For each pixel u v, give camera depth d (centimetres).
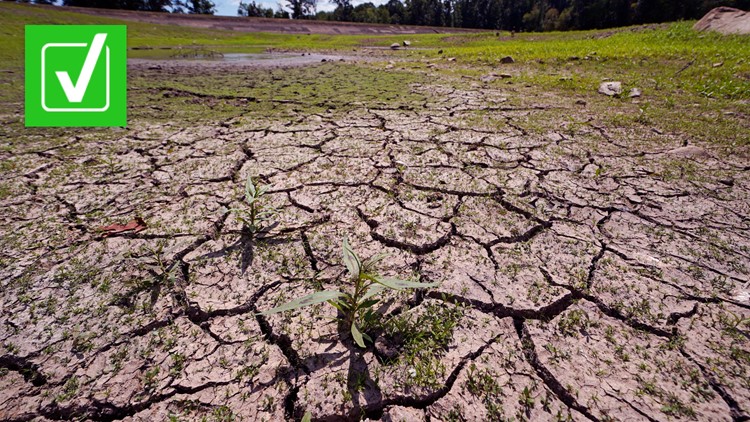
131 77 823
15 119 467
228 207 248
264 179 292
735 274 178
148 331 154
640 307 161
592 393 128
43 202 254
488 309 165
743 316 155
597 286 175
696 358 138
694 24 1214
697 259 189
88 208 247
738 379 130
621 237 210
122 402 127
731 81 540
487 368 138
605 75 688
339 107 521
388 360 140
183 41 2289
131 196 264
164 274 183
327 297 141
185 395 130
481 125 416
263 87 692
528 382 133
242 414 124
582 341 147
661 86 576
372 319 156
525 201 251
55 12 2464
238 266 192
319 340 149
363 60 1212
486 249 205
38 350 145
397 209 246
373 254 202
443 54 1290
